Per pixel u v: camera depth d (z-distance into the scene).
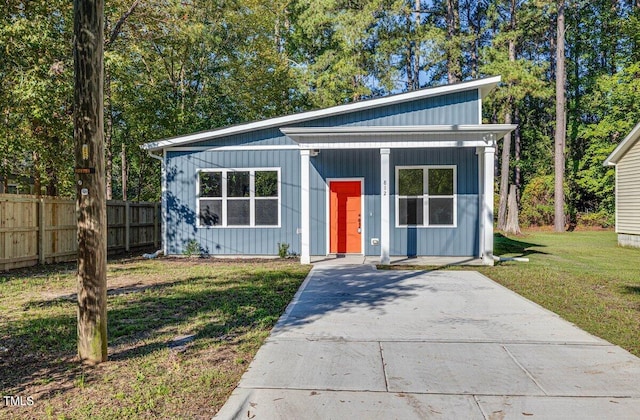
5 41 10.06
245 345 4.80
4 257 9.96
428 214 12.55
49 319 5.73
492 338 5.10
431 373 4.06
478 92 12.31
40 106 10.80
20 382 3.80
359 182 12.81
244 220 12.98
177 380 3.85
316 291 7.77
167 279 9.00
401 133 10.65
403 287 8.16
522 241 19.30
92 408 3.32
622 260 12.49
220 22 20.50
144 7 15.89
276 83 23.44
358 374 4.03
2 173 13.66
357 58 22.22
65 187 16.02
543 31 31.23
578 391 3.69
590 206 30.02
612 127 26.08
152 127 19.72
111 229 13.90
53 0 11.00
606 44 28.91
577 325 5.71
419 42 23.42
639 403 3.48
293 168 12.88
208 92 21.81
